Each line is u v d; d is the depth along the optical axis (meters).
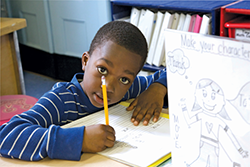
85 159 0.61
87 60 0.84
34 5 2.65
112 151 0.63
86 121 0.77
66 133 0.63
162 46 1.79
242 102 0.40
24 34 2.92
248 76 0.38
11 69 1.78
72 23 2.49
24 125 0.66
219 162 0.47
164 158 0.60
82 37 2.48
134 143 0.66
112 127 0.68
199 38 0.42
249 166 0.43
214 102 0.44
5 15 2.82
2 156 0.63
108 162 0.60
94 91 0.77
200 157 0.49
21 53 3.04
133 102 0.86
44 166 0.59
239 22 1.38
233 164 0.45
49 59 2.77
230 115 0.42
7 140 0.63
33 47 2.88
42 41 2.75
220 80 0.42
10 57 1.75
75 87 0.87
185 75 0.46
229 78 0.41
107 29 0.77
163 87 0.92
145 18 1.81
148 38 1.83
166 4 1.66
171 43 0.46
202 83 0.44
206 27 1.54
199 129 0.47
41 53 2.82
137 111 0.80
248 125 0.41
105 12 2.17
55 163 0.60
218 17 1.47
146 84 1.06
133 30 0.76
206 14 1.57
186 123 0.49
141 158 0.60
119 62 0.73
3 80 1.74
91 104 0.86
